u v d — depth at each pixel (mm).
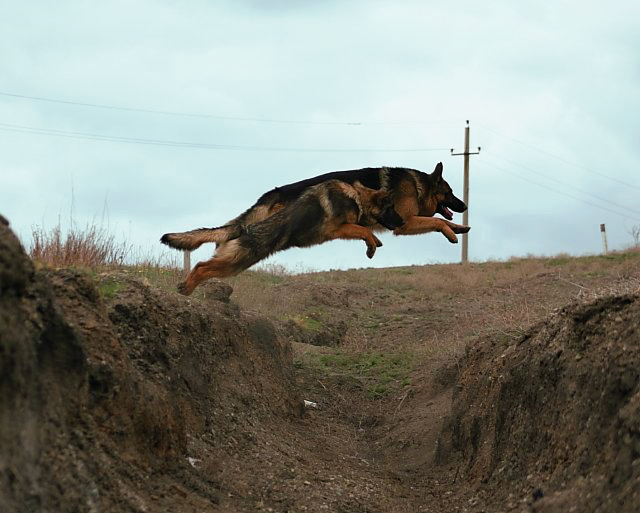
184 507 5109
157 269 11484
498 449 6652
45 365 4480
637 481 4121
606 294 6125
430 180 9797
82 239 9375
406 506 6648
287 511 5910
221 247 8844
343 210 9031
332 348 14367
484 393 7867
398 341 16188
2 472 3426
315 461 7441
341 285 23266
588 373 5523
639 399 4625
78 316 5199
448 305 20219
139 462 5230
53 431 4266
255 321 9797
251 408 7992
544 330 6855
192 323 7523
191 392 6906
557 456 5422
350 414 10719
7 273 3707
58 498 3941
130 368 5543
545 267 26125
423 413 10227
